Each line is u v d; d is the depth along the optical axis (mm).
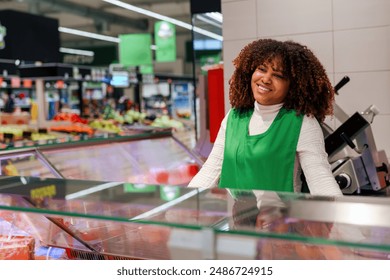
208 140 5047
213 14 5590
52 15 14992
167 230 1494
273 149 2025
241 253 1223
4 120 9031
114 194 1577
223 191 1570
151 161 3781
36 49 10891
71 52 19844
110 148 3592
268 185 2031
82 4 13867
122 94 18500
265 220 1248
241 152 2094
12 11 10289
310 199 1417
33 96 14570
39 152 3039
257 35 4684
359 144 3287
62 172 3057
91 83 16734
